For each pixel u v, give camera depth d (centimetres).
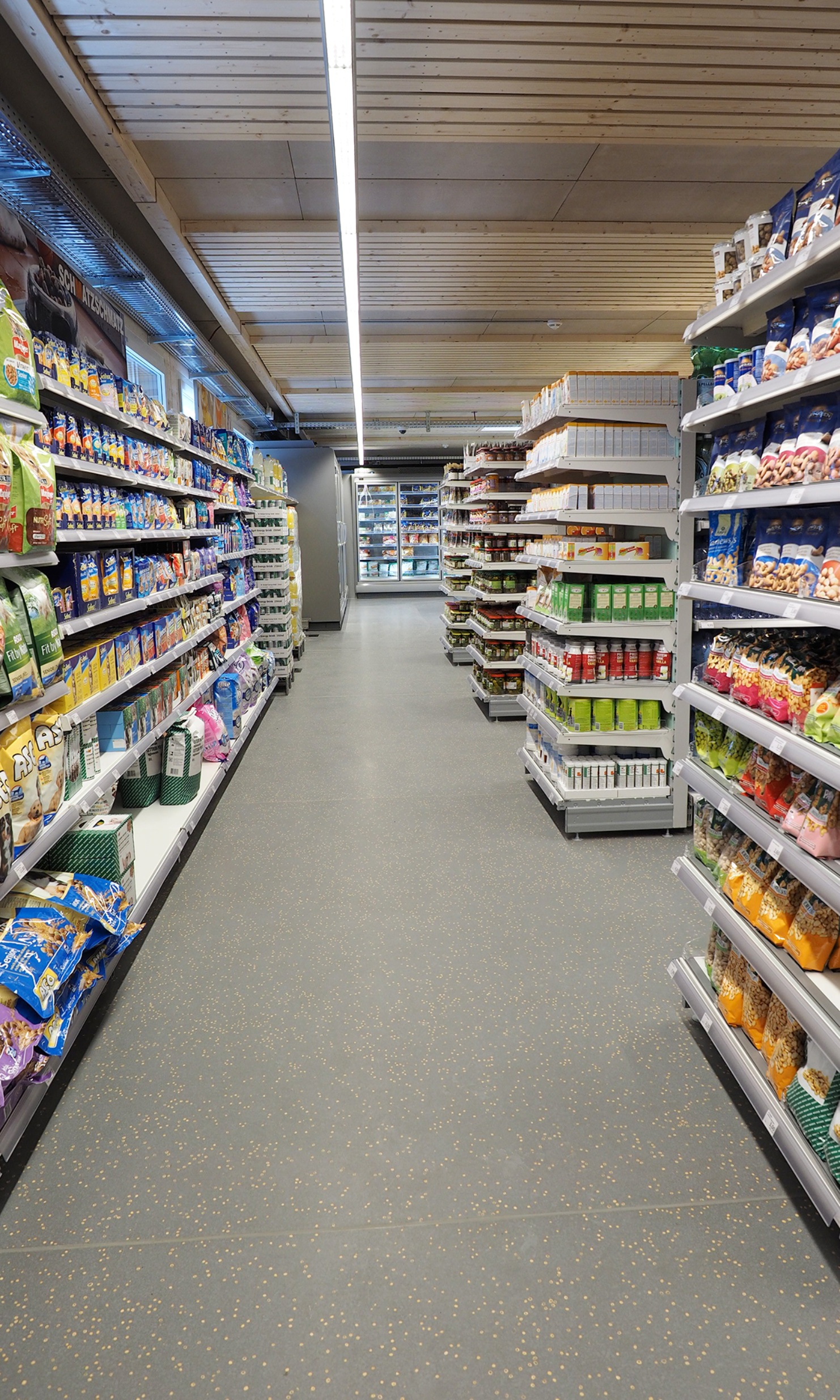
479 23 336
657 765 438
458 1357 156
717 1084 237
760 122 422
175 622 439
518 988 288
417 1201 194
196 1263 177
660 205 560
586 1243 182
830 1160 178
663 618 427
